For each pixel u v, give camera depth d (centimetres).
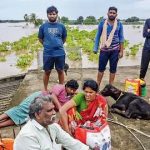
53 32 302
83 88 195
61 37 309
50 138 145
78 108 198
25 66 680
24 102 246
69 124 190
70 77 387
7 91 378
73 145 156
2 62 743
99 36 318
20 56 805
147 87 355
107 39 311
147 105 262
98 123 188
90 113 196
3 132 235
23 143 136
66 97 238
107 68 464
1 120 245
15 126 245
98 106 196
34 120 139
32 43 1143
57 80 376
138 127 246
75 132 181
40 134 139
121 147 214
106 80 388
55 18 301
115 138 226
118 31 312
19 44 1024
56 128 151
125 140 223
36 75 420
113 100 294
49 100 138
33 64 700
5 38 1677
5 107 309
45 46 305
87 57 770
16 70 640
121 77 410
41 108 136
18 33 2172
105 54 315
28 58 740
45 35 304
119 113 266
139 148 212
